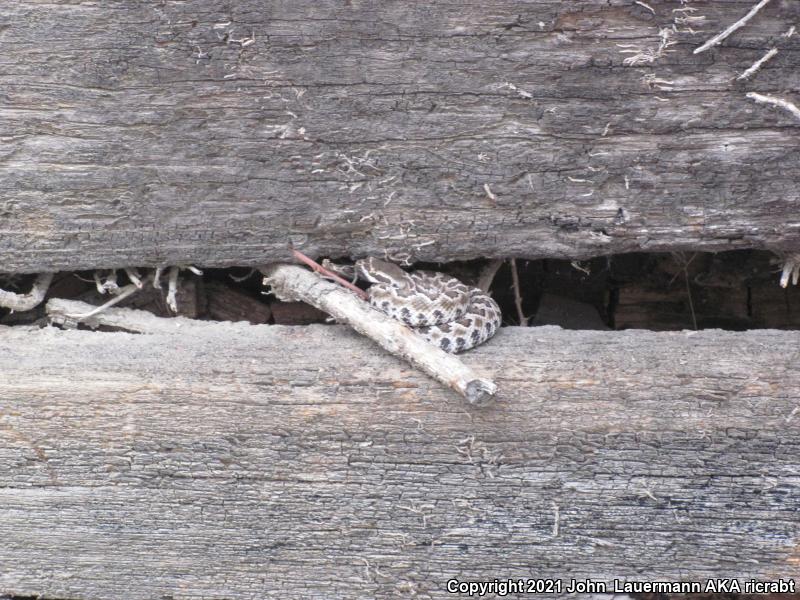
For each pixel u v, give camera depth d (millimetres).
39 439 3785
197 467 3795
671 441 3686
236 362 3762
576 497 3777
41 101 3566
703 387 3654
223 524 3877
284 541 3893
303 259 3861
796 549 3770
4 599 4035
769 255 4730
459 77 3541
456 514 3822
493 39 3490
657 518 3789
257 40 3488
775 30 3453
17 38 3475
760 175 3646
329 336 3877
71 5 3445
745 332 3865
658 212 3730
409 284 3832
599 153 3646
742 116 3568
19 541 3928
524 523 3824
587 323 4887
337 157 3668
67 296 4309
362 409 3701
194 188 3721
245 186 3721
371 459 3758
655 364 3705
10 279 4211
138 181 3701
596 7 3426
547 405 3684
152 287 4242
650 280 5012
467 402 3662
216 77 3545
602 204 3727
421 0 3441
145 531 3898
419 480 3783
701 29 3447
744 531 3773
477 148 3650
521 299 4965
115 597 4012
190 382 3725
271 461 3777
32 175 3672
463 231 3805
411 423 3701
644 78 3529
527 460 3736
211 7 3439
